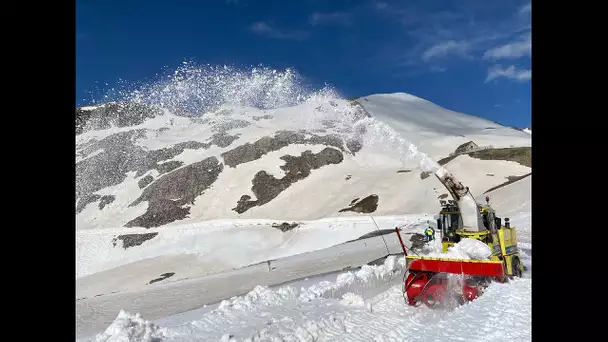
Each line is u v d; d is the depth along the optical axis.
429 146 134.62
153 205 87.38
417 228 35.47
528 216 34.78
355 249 29.30
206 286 23.75
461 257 9.61
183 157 108.56
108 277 50.06
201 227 69.56
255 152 106.81
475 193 74.06
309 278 16.45
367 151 106.62
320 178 96.19
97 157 107.31
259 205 88.56
